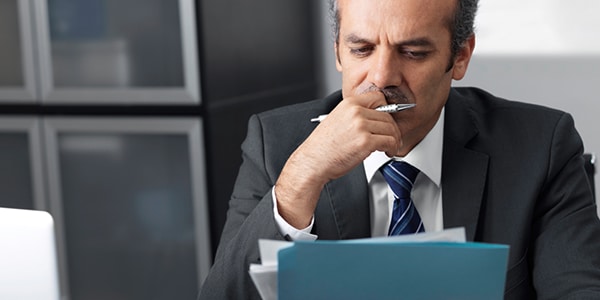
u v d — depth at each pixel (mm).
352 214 1768
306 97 4086
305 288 1269
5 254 1346
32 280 1349
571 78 3730
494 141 1840
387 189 1790
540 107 1928
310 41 4117
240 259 1634
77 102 3596
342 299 1270
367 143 1570
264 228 1624
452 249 1230
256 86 3707
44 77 3617
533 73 3775
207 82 3402
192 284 3604
